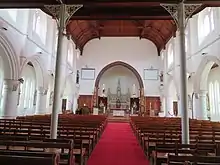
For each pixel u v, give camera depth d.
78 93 28.56
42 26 17.92
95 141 8.40
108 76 33.41
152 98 28.34
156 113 27.34
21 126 7.73
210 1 8.00
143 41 29.61
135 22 23.70
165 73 25.84
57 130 7.57
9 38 12.30
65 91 26.31
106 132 13.18
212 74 21.33
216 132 7.84
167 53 25.11
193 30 17.64
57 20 8.45
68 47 22.56
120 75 33.41
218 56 13.21
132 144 9.12
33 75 21.34
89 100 28.39
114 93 32.69
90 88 28.77
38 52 16.22
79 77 28.94
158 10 9.42
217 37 13.27
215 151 4.37
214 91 20.89
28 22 14.59
